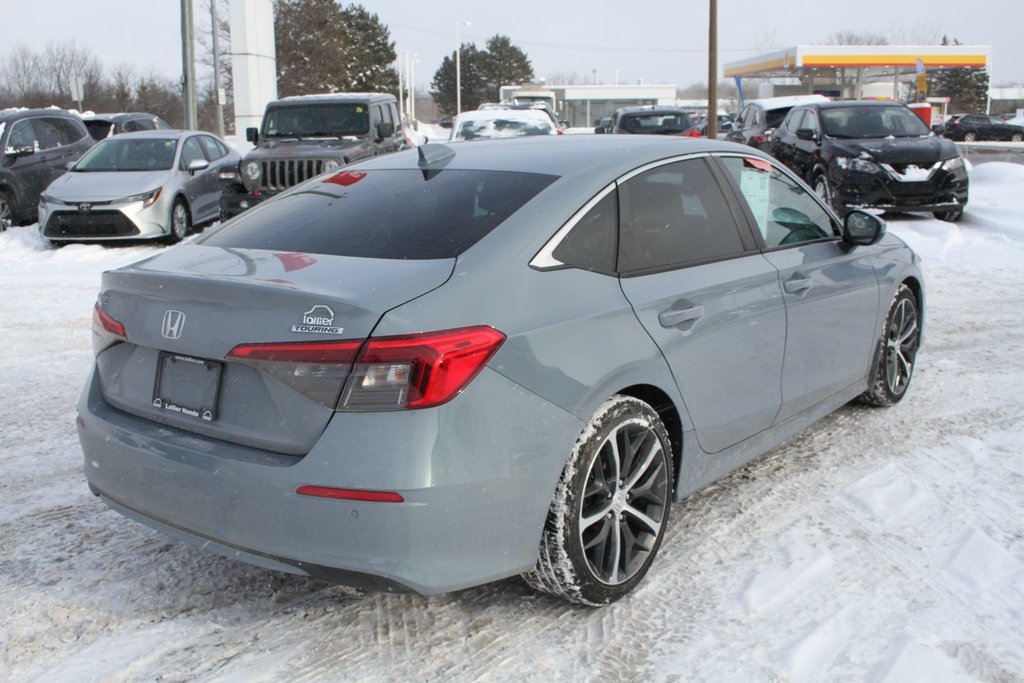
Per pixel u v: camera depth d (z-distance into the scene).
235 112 23.28
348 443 2.60
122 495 3.09
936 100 65.44
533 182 3.35
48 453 4.71
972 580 3.36
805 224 4.44
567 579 3.02
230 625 3.12
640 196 3.50
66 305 8.44
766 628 3.07
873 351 4.96
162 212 12.30
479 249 2.97
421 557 2.65
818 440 4.87
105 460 3.11
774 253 4.07
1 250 12.09
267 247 3.27
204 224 14.10
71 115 15.70
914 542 3.66
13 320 7.80
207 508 2.83
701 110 50.78
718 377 3.62
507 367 2.78
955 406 5.39
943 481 4.28
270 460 2.71
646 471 3.32
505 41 100.75
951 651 2.90
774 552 3.60
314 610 3.22
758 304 3.81
